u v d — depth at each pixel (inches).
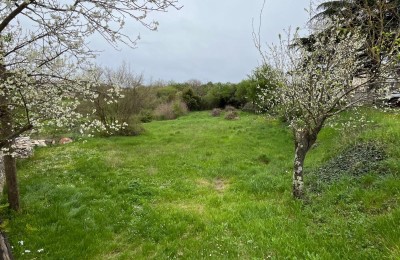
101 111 853.8
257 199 376.2
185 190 424.5
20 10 153.4
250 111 1456.7
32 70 211.3
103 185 443.5
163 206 363.9
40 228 306.2
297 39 391.2
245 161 581.6
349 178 343.0
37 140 723.4
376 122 541.0
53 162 584.7
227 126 1048.2
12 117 216.5
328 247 229.3
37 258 257.4
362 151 408.8
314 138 354.3
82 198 388.5
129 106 911.7
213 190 426.3
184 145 759.7
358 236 229.5
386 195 278.7
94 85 281.0
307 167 461.1
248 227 286.2
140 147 736.3
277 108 703.1
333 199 311.3
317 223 277.6
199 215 331.3
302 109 362.3
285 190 384.8
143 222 320.5
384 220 231.0
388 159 348.5
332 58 369.7
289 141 739.4
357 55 371.9
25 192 413.1
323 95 352.8
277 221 291.1
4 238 192.9
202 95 1982.0
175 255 258.1
